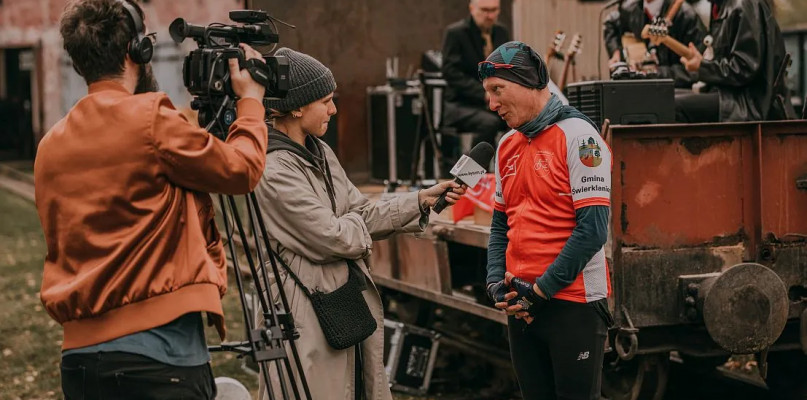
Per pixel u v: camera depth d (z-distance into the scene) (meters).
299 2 7.71
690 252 4.60
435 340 5.84
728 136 4.64
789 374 5.32
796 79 9.93
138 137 2.71
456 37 7.03
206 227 2.88
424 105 6.95
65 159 2.76
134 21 2.83
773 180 4.73
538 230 3.60
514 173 3.68
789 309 4.76
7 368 6.74
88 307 2.72
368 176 8.81
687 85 5.96
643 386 4.91
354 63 8.00
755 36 5.24
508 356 5.88
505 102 3.56
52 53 24.05
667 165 4.55
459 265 5.93
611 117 4.69
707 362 5.82
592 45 7.95
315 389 3.47
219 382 4.30
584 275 3.58
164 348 2.74
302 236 3.47
